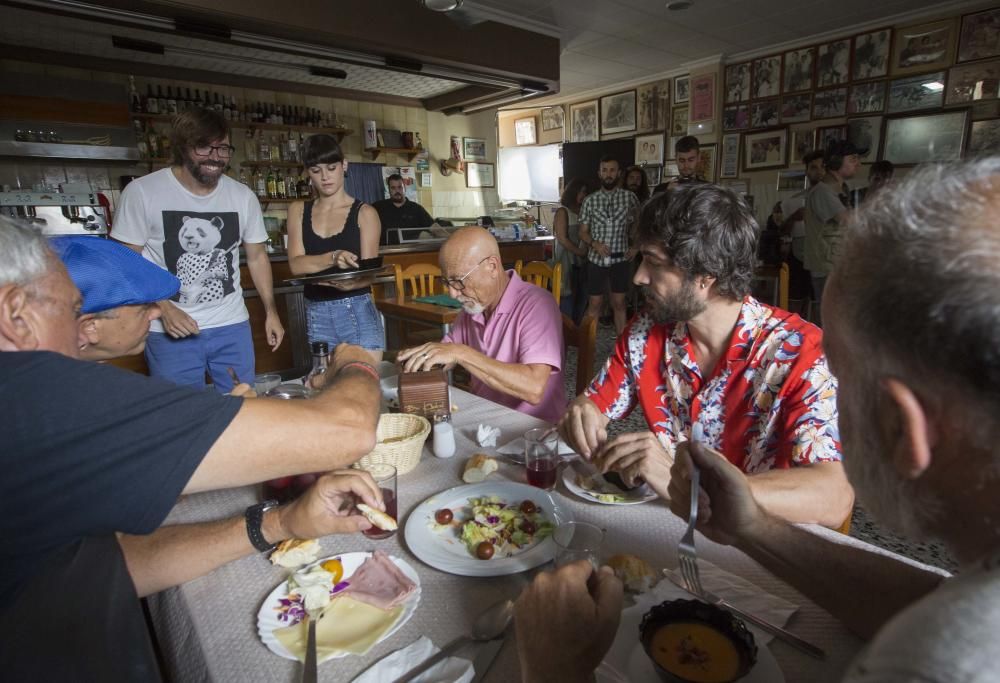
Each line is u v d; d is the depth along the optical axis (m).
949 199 0.32
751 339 1.09
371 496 0.80
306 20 3.35
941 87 4.61
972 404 0.30
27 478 0.55
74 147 4.18
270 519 0.80
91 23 3.51
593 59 5.93
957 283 0.29
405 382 1.33
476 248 1.60
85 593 0.60
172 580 0.75
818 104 5.32
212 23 3.15
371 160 5.91
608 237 4.66
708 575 0.74
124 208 1.97
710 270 1.03
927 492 0.35
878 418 0.36
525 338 1.60
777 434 1.08
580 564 0.59
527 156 7.89
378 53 3.88
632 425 3.01
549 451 1.04
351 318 2.61
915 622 0.28
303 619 0.68
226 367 2.30
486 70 4.43
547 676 0.50
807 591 0.66
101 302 0.99
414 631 0.67
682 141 4.23
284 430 0.68
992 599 0.26
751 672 0.56
